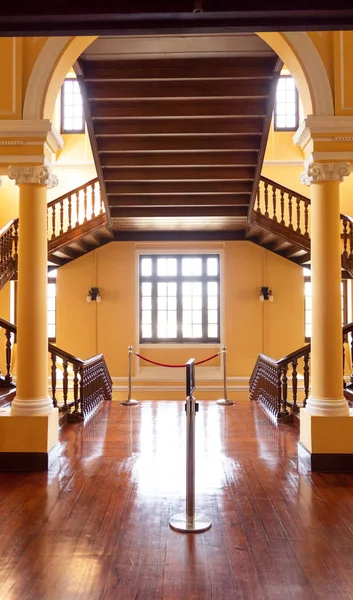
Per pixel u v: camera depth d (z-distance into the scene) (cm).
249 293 1116
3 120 481
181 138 746
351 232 817
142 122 721
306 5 181
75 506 373
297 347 1109
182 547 309
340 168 480
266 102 693
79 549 306
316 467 459
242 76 658
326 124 478
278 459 494
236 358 1113
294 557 296
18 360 478
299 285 1112
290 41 489
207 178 799
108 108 700
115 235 1101
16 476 444
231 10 182
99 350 1109
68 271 1116
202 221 982
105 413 729
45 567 284
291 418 664
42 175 481
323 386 474
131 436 587
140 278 1149
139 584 267
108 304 1113
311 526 340
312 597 255
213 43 623
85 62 652
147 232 1098
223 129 721
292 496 395
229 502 382
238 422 664
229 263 1118
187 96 680
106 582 269
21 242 482
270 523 344
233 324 1116
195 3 180
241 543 315
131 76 660
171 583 268
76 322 1114
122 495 396
